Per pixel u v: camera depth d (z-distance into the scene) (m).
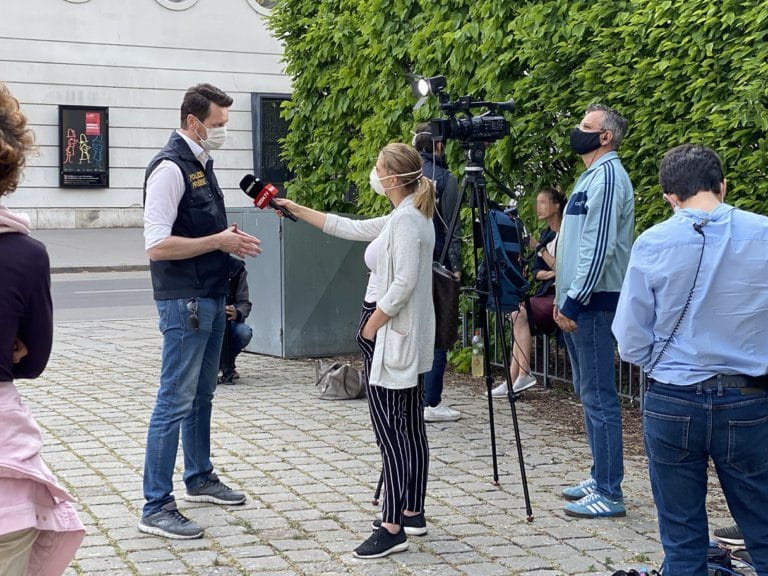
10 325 2.72
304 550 4.81
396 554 4.76
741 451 3.46
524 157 8.37
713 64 6.56
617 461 5.29
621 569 4.55
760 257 3.46
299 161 11.60
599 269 5.05
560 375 8.88
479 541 4.95
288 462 6.32
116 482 5.88
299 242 10.01
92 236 24.31
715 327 3.46
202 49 26.27
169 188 5.00
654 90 6.97
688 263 3.46
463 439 6.91
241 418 7.52
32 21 24.44
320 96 11.28
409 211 4.71
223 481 5.91
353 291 10.30
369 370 4.84
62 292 16.31
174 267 5.03
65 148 24.95
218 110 5.12
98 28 25.11
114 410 7.74
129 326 12.52
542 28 7.73
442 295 5.11
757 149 6.42
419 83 5.61
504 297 7.15
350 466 6.23
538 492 5.74
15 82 24.42
